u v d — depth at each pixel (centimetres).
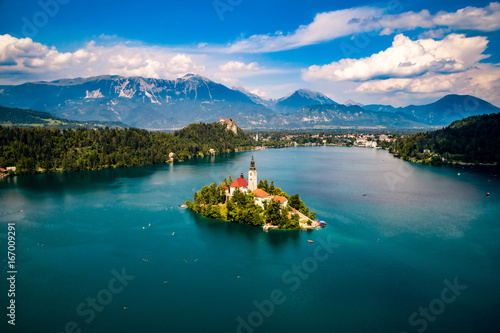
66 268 13512
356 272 13150
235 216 19062
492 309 10819
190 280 12625
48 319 10325
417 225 18425
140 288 12069
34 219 19575
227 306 11000
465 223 18750
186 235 17050
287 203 19962
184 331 9800
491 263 13862
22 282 12450
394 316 10481
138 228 18112
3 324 10075
